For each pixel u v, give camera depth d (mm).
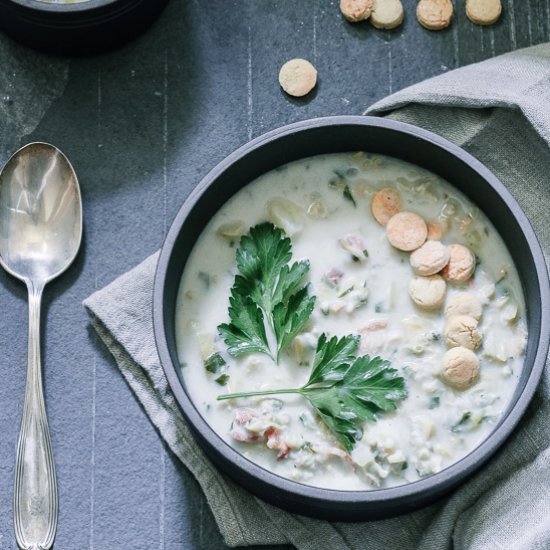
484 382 953
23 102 1038
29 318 1008
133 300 1005
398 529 983
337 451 938
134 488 999
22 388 1009
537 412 967
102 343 1013
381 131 969
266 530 984
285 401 948
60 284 1020
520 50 1020
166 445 1003
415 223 970
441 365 950
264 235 963
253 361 954
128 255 1023
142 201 1028
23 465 994
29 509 993
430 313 963
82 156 1033
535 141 1004
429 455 941
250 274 958
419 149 972
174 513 997
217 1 1048
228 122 1039
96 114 1037
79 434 1003
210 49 1045
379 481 938
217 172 956
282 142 967
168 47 1044
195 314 966
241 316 951
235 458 916
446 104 1002
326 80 1043
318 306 963
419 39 1047
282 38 1047
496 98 990
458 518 975
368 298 965
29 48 1041
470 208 979
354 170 984
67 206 1022
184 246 960
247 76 1043
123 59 1042
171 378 926
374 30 1047
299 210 979
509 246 968
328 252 973
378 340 956
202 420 922
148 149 1034
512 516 958
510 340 959
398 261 972
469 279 969
